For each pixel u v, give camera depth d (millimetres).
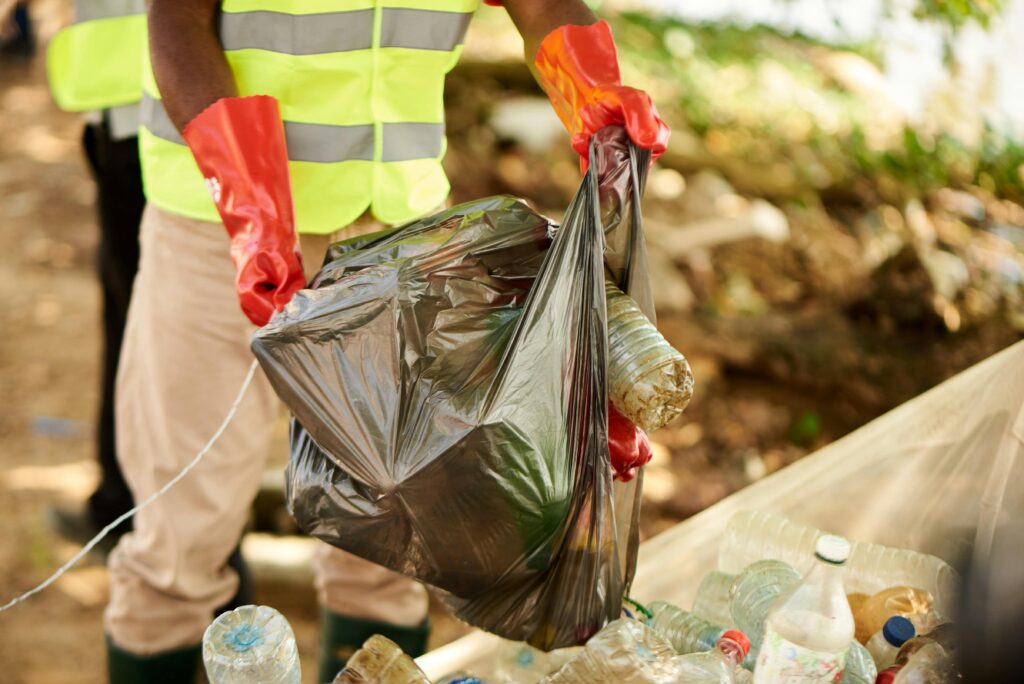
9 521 3320
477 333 1447
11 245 4984
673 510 3486
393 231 1595
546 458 1404
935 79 5238
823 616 1396
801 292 4492
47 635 2934
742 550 1949
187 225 1948
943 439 2059
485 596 1525
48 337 4352
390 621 2336
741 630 1671
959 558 1378
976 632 1156
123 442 2162
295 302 1458
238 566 2594
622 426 1557
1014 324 4375
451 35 1929
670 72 5629
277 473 3248
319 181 1926
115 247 2723
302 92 1854
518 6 1816
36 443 3715
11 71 6633
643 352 1470
